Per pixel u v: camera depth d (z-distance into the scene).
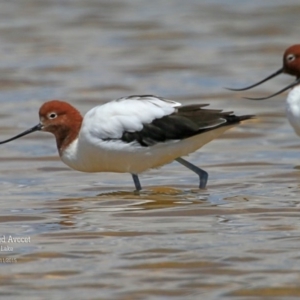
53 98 22.61
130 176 15.35
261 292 9.30
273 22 32.25
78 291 9.46
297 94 16.30
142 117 13.37
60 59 27.25
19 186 14.72
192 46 29.17
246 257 10.37
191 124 13.27
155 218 12.25
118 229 11.70
